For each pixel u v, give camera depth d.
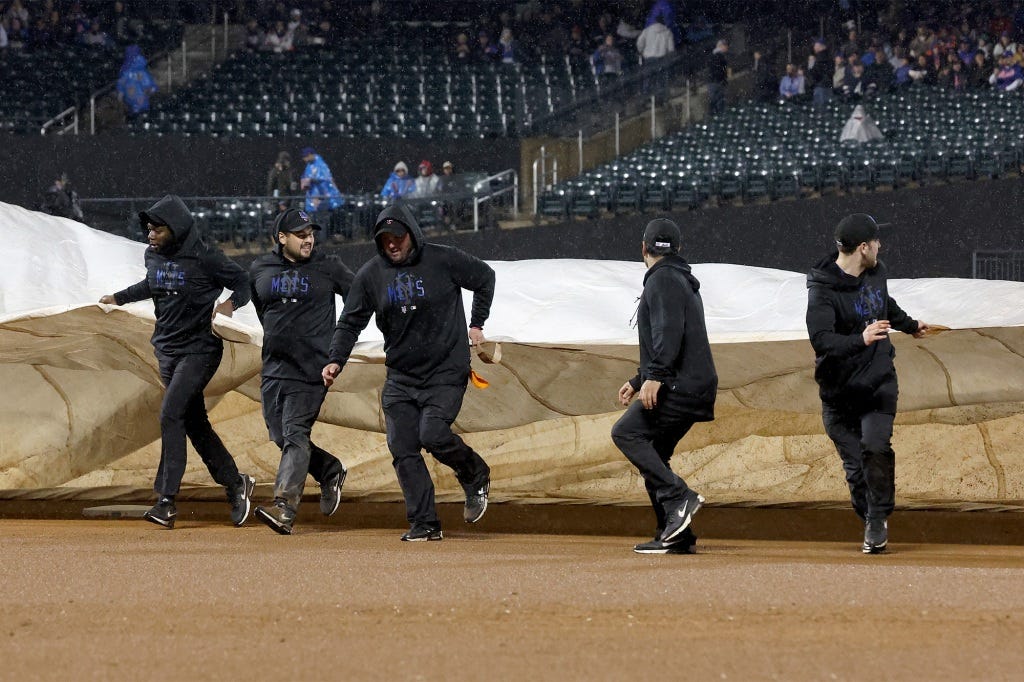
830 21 44.94
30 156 37.97
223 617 5.93
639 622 5.77
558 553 8.68
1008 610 6.02
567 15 46.16
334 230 33.19
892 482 9.20
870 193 35.62
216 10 44.72
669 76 41.59
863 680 4.60
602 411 12.10
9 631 5.59
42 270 15.26
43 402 13.04
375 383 12.09
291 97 42.75
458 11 47.84
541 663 4.88
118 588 6.79
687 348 8.77
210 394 12.38
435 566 7.72
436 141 40.44
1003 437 11.47
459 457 10.02
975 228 35.44
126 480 13.02
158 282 10.80
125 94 40.56
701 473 12.12
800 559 8.45
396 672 4.72
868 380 9.23
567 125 40.56
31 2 43.19
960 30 44.81
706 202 36.38
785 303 14.98
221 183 39.59
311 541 9.71
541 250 34.88
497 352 10.98
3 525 11.56
